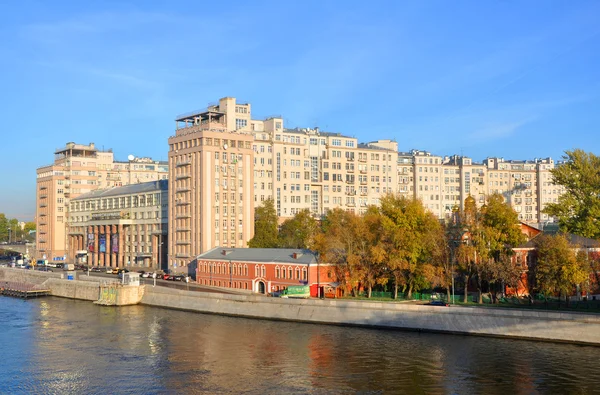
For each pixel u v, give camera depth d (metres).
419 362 82.06
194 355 89.12
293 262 133.25
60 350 93.62
